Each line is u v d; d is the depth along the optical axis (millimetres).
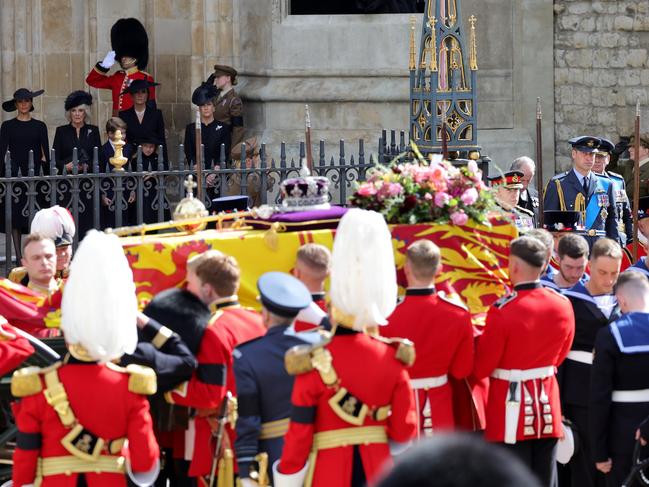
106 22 51344
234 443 18297
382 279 17391
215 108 46844
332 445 17328
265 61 49812
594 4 49438
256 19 50281
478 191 22375
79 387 16969
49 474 17078
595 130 49938
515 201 32406
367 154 48625
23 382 16938
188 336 19156
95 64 51062
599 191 35688
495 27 49812
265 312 18266
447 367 19938
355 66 48875
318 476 17375
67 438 16984
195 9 51625
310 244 19891
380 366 17344
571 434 22234
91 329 16781
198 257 19672
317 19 49344
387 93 48594
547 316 20453
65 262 25469
